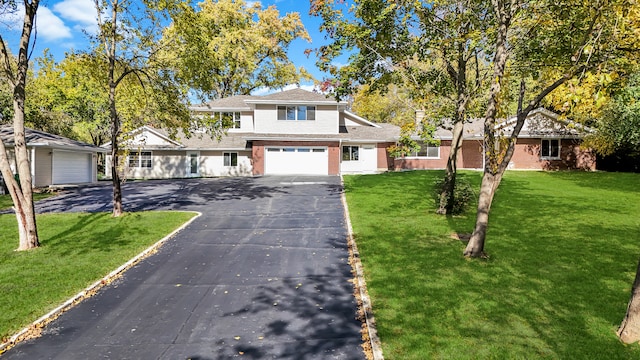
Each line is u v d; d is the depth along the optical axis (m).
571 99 6.20
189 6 14.97
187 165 31.83
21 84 10.47
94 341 5.66
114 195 14.75
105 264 9.09
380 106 46.44
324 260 9.29
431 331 5.56
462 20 11.02
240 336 5.74
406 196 17.34
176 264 9.16
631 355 4.86
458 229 11.52
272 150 29.12
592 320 5.77
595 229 11.23
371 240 10.60
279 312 6.53
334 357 5.13
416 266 8.35
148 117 17.39
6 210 16.14
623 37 7.25
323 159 29.27
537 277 7.54
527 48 9.90
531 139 27.66
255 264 9.09
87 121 36.50
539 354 4.91
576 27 8.63
